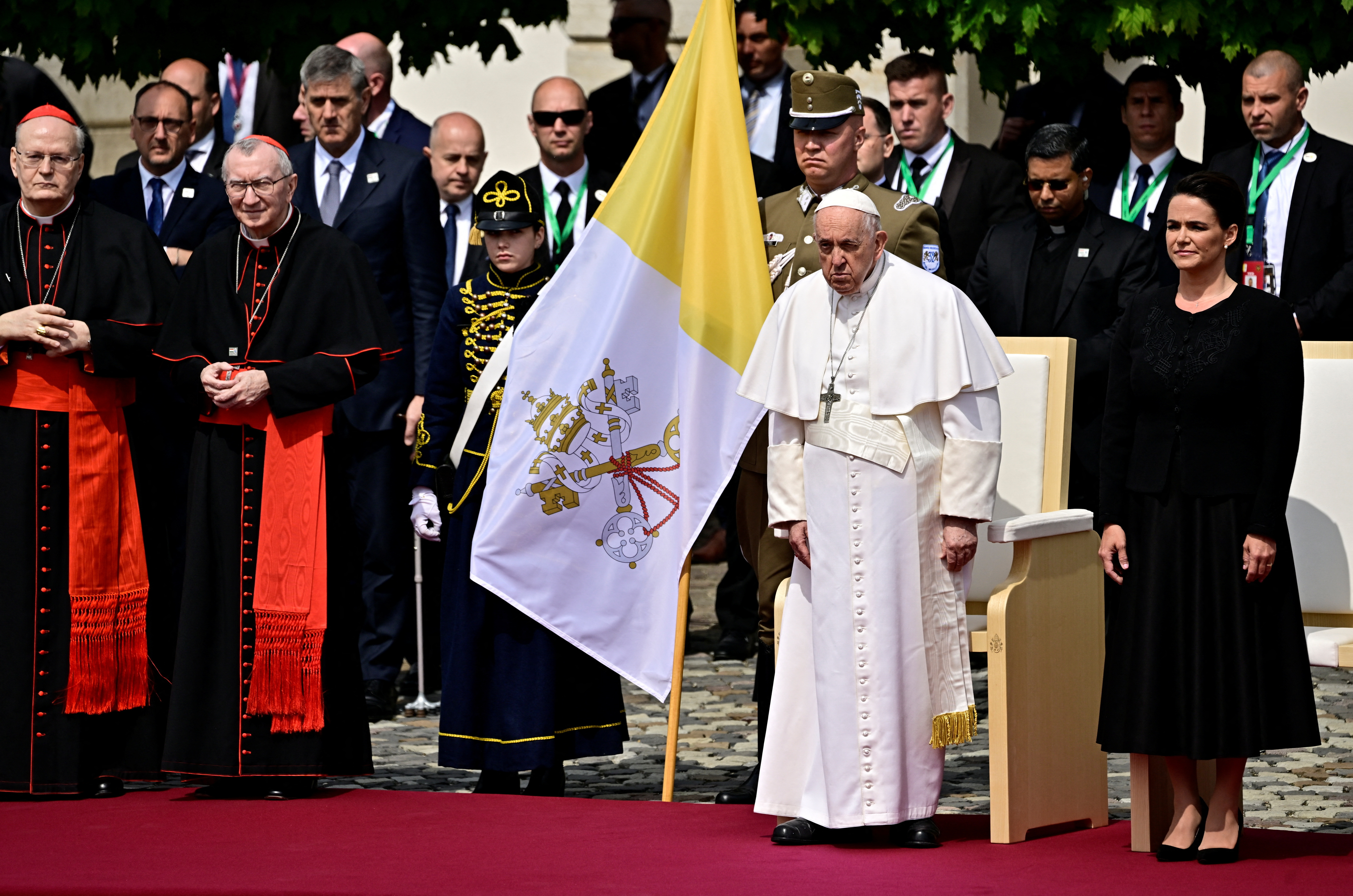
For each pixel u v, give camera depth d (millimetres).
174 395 22984
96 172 53656
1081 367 25453
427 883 16438
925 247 20875
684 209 22359
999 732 18250
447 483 23250
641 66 35938
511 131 50344
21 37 30109
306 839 18375
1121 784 23016
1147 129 29078
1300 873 16734
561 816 19469
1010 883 16344
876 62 42875
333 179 28938
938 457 18453
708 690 29328
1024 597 18609
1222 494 17391
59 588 21047
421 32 32594
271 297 21297
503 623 22000
